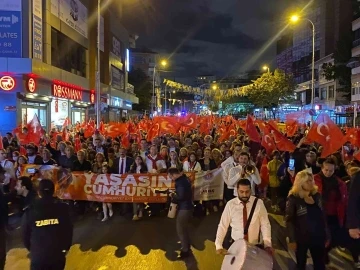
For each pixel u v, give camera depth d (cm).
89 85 3844
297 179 546
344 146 1292
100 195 1029
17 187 964
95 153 1252
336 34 7144
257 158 1232
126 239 854
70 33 3206
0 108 2259
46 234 466
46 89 2527
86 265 700
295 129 1977
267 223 498
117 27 5391
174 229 930
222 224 508
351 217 488
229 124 2427
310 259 708
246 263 436
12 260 720
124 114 6347
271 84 5981
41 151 1189
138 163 1073
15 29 2273
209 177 1073
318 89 7075
